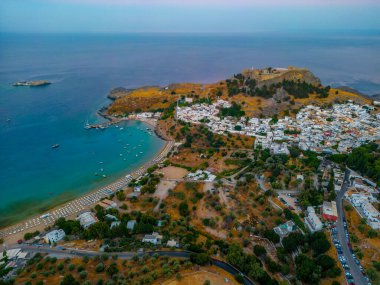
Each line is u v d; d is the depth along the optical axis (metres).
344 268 143.88
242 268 147.88
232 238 175.00
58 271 146.12
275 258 158.00
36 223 196.38
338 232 167.00
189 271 143.00
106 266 147.88
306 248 157.88
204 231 183.50
